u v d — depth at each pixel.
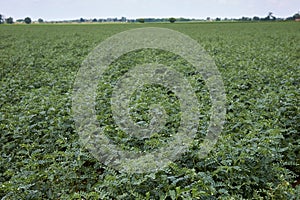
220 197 4.61
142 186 4.88
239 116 7.31
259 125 6.49
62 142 6.48
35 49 20.67
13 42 25.38
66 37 29.58
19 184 5.10
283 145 6.40
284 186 4.91
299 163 6.11
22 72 13.02
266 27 42.34
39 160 5.98
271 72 10.98
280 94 8.25
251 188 5.17
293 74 10.78
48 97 8.75
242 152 5.26
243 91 9.66
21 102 8.82
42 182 5.38
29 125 7.35
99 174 5.84
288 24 48.72
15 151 6.53
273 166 5.39
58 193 5.20
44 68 14.11
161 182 4.88
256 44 21.42
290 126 7.16
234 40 24.69
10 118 7.70
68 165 5.60
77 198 5.00
